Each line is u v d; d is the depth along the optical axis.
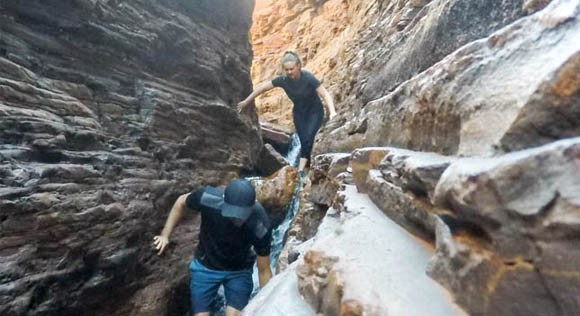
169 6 8.47
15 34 5.02
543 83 1.00
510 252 0.94
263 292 2.23
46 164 4.48
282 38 25.23
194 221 8.20
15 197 3.88
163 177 7.30
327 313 1.54
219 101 10.00
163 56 8.04
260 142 12.88
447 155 1.59
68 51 5.84
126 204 5.82
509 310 0.96
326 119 8.13
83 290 4.95
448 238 1.26
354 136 4.36
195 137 8.73
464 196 1.03
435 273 1.32
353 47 9.96
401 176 1.81
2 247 3.79
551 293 0.86
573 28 1.07
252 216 3.79
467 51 1.50
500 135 1.13
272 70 24.38
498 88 1.23
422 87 1.92
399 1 6.48
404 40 4.13
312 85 5.34
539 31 1.17
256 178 10.92
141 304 6.21
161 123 7.52
